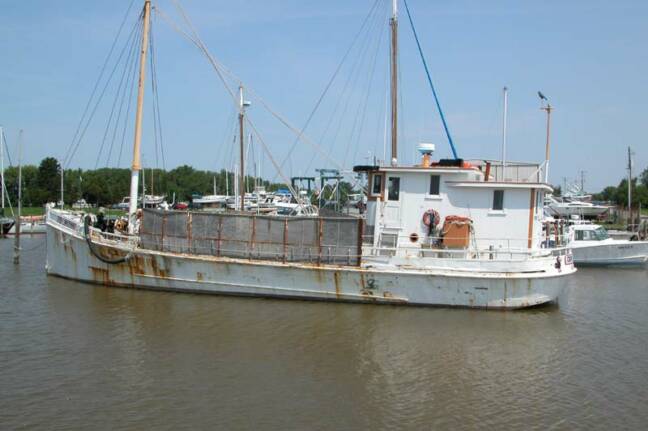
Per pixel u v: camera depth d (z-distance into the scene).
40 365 16.59
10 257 39.75
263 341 18.98
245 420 13.21
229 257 24.45
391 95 31.05
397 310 22.84
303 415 13.54
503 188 24.22
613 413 13.94
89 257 26.56
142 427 12.79
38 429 12.63
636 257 41.59
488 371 16.73
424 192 24.89
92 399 14.26
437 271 22.84
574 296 28.98
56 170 97.12
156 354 17.59
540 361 17.69
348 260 23.56
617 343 19.72
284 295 24.06
